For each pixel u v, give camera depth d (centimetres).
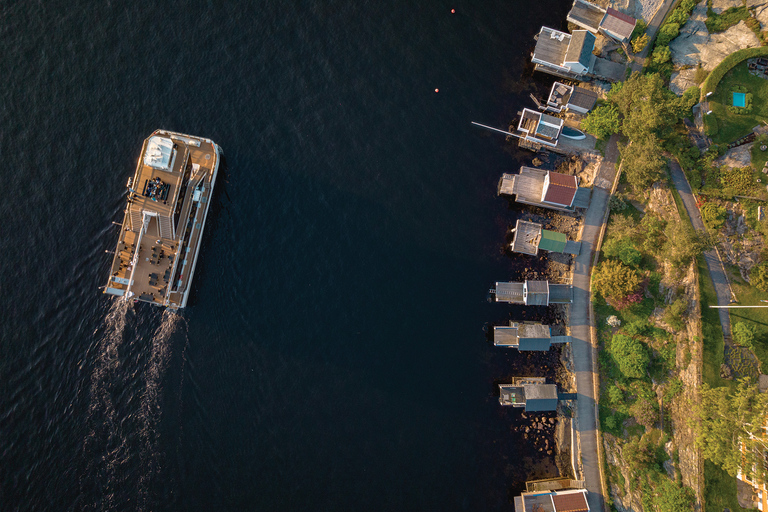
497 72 6825
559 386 6159
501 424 6122
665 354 5872
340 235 6481
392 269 6412
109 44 6844
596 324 6159
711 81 6000
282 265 6419
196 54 6812
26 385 6128
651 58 6378
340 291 6359
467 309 6347
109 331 6269
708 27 6228
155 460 5991
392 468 5972
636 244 6175
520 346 6069
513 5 6844
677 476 5569
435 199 6588
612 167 6372
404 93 6781
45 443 6003
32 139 6631
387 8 6881
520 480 6012
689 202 5934
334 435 6044
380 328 6284
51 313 6284
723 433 5141
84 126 6662
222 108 6688
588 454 5947
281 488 5903
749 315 5625
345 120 6694
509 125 6725
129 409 6112
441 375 6203
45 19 6881
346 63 6812
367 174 6612
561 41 6562
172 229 6034
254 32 6862
